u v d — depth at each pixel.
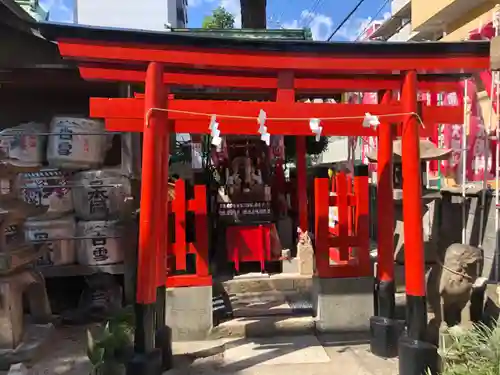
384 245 4.64
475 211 5.97
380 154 4.75
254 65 3.82
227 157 6.89
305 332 4.84
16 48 6.23
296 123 3.99
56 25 3.49
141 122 4.14
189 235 5.81
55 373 4.26
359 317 4.76
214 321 4.92
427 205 7.09
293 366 4.10
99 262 5.99
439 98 8.20
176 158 9.65
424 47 3.85
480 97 6.70
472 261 3.94
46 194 6.00
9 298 4.53
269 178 6.95
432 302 4.23
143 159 3.71
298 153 6.73
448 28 9.06
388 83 4.18
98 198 6.14
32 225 5.86
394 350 4.29
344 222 4.83
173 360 4.26
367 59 3.90
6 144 6.02
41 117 7.31
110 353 3.91
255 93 6.66
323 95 6.99
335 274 4.76
